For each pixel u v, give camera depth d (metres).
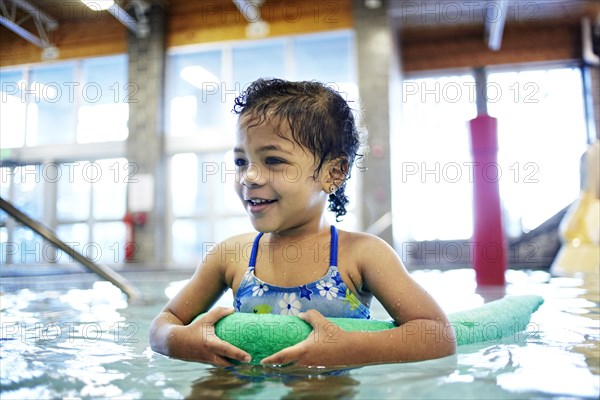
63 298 2.73
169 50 9.11
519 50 9.30
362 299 1.32
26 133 9.56
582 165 4.89
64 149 9.34
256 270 1.30
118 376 0.94
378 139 7.91
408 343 1.06
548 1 8.32
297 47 8.85
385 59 8.05
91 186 9.33
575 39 9.14
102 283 3.86
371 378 0.91
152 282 4.58
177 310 1.32
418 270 6.61
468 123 3.34
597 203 4.63
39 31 9.30
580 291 2.70
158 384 0.88
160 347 1.17
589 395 0.78
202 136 8.91
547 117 8.75
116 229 9.24
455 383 0.86
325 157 1.28
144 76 8.98
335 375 0.94
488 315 1.39
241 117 1.25
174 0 9.01
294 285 1.25
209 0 8.96
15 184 9.32
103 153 9.17
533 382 0.86
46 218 9.34
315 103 1.26
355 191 7.93
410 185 9.10
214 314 1.14
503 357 1.08
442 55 9.59
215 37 8.92
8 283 3.83
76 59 9.30
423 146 9.40
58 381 0.90
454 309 2.12
